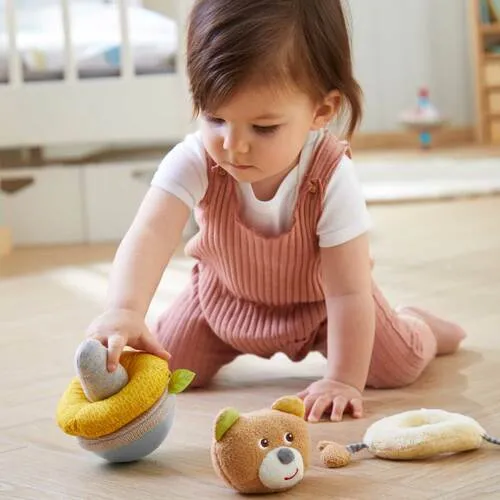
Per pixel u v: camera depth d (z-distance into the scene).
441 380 1.64
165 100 3.14
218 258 1.59
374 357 1.59
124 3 3.08
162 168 1.55
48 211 3.23
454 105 5.77
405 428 1.28
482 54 5.57
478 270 2.51
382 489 1.17
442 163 4.62
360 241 1.51
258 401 1.57
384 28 5.66
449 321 1.84
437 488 1.16
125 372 1.28
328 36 1.38
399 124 5.52
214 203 1.53
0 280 2.68
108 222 3.25
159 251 1.50
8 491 1.22
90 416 1.25
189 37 1.36
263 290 1.60
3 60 3.15
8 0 3.08
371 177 4.26
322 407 1.45
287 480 1.16
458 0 5.68
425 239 2.97
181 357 1.65
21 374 1.77
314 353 1.87
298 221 1.51
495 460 1.24
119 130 3.15
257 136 1.34
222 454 1.16
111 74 3.16
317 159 1.50
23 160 3.40
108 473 1.27
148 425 1.26
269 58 1.31
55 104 3.14
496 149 5.16
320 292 1.59
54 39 3.15
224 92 1.31
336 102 1.42
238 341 1.63
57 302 2.37
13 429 1.47
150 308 2.26
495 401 1.51
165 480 1.23
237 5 1.33
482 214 3.36
